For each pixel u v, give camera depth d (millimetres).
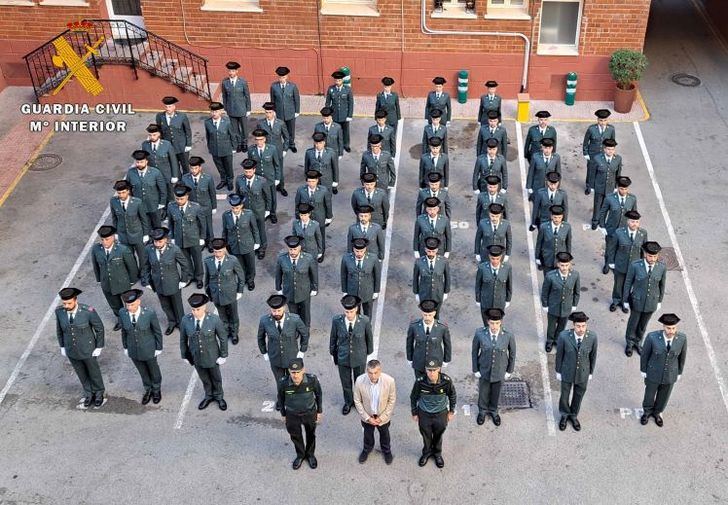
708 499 10852
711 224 16109
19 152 19000
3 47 21000
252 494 11102
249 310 14367
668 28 24344
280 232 16250
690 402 12273
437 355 11531
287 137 17047
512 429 11945
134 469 11523
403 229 16281
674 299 14250
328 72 20656
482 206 14305
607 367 12938
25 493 11227
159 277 13195
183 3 19875
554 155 15359
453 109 20312
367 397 10617
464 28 19672
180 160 17422
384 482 11211
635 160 18172
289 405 10617
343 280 13031
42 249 15992
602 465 11359
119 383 12969
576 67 19953
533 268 15203
